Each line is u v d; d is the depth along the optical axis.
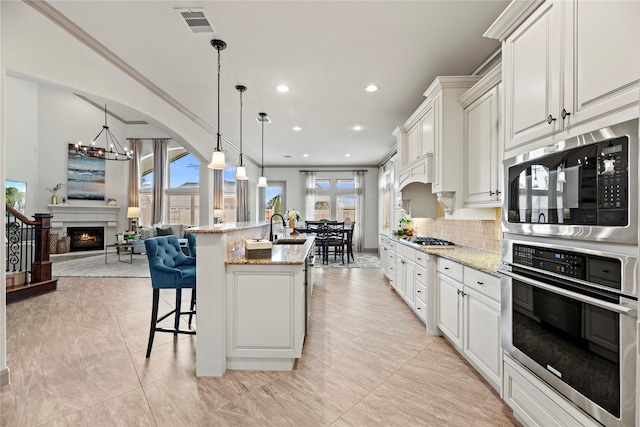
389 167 7.75
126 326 3.29
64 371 2.34
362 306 4.05
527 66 1.65
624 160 1.08
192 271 2.71
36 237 4.62
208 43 2.79
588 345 1.25
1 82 2.18
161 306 4.01
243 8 2.31
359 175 9.58
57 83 2.69
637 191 1.05
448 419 1.82
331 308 3.96
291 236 4.65
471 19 2.44
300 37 2.69
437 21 2.46
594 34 1.23
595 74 1.22
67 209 7.87
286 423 1.78
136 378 2.25
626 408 1.09
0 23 2.12
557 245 1.42
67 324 3.33
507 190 1.80
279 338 2.35
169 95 4.02
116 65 3.16
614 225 1.12
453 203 3.05
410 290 3.77
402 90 3.80
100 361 2.50
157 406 1.93
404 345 2.86
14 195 6.91
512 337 1.76
